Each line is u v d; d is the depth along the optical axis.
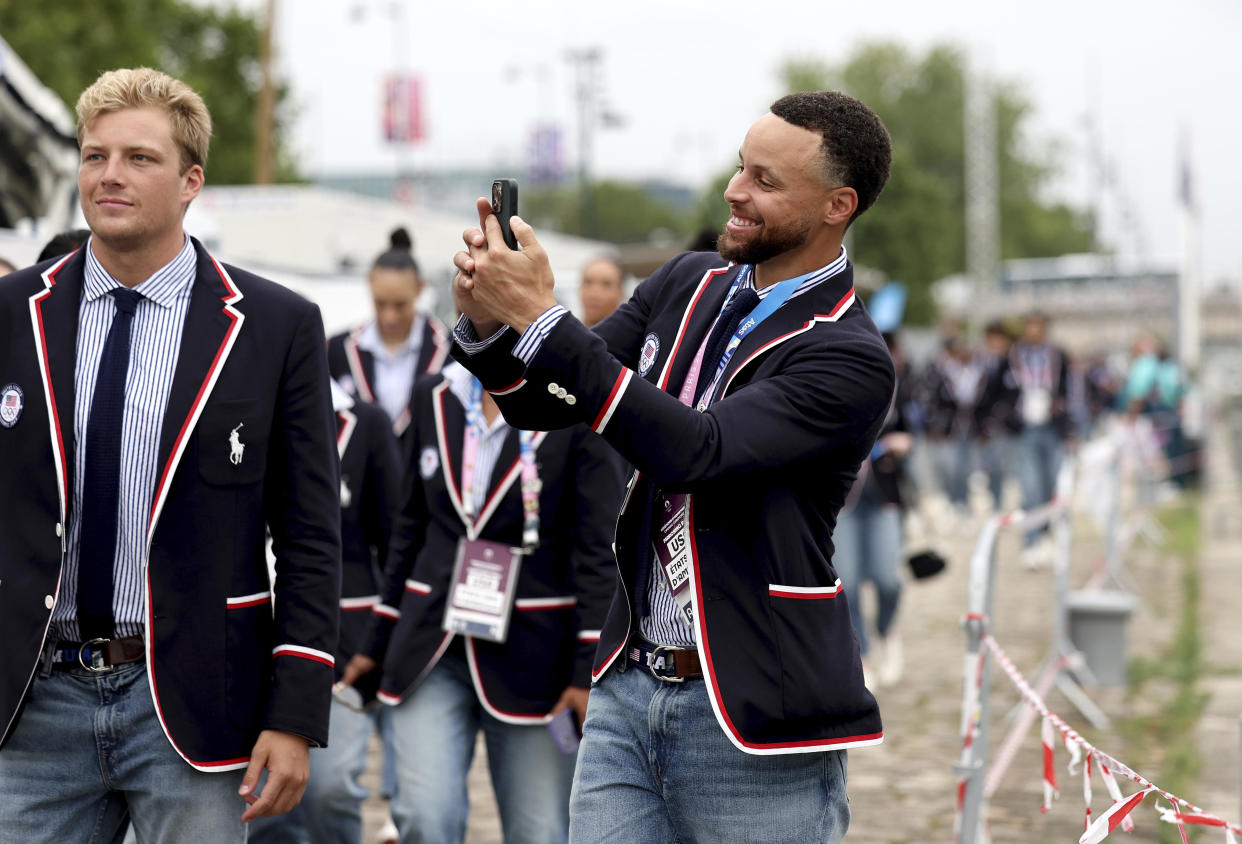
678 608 2.60
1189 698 7.14
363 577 4.45
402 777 3.79
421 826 3.72
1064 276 49.78
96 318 2.71
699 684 2.58
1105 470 10.67
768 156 2.56
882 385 2.55
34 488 2.64
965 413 14.95
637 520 2.69
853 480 2.64
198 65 31.98
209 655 2.67
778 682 2.50
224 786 2.71
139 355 2.69
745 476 2.45
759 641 2.51
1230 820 5.19
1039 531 12.09
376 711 5.36
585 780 2.69
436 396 4.00
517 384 2.40
